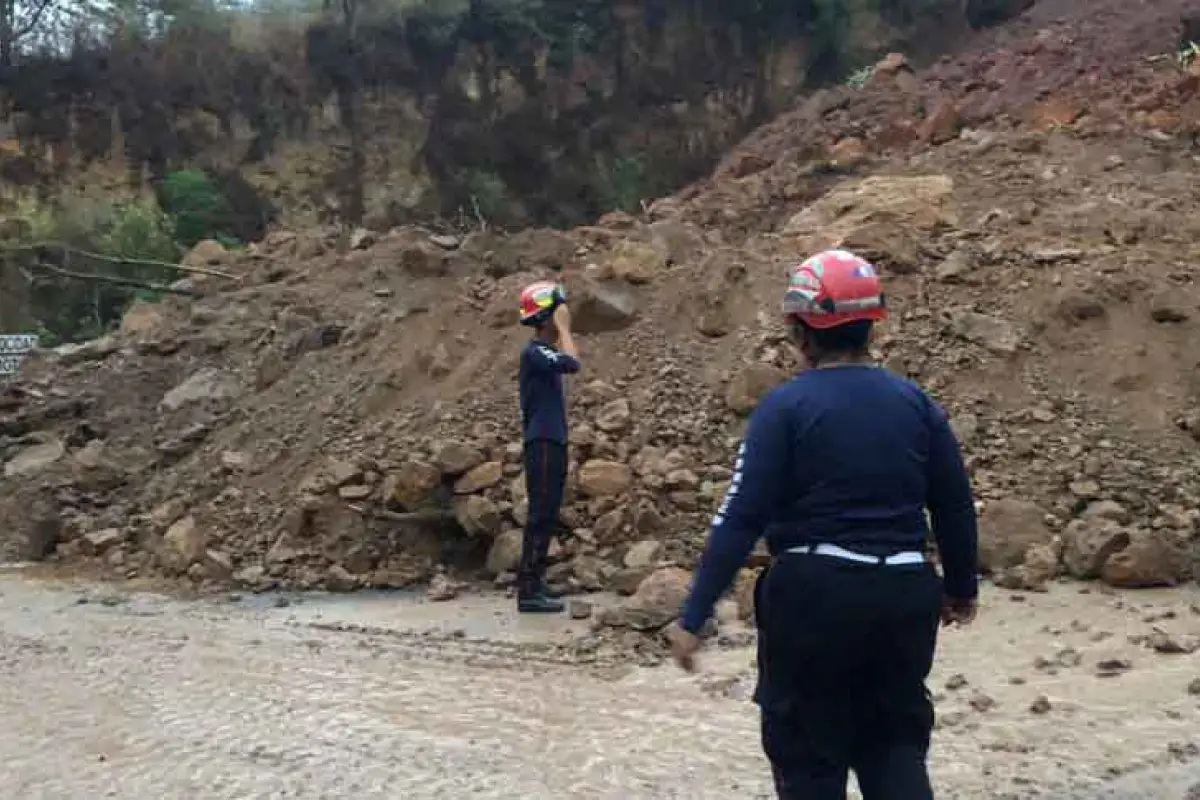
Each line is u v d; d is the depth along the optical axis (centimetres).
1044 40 1852
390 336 1101
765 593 359
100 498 1088
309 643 738
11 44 3206
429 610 807
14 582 943
